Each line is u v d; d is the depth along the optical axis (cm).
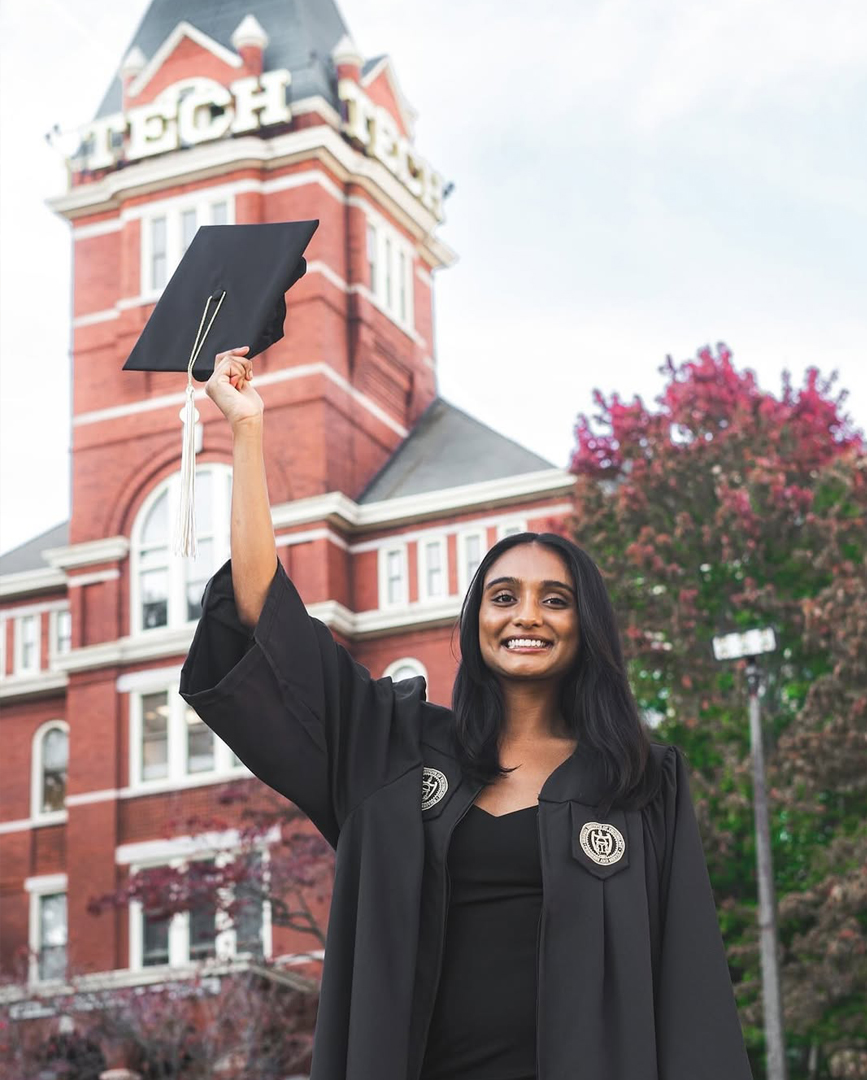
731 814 2502
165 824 3247
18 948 3388
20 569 3775
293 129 3728
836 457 2805
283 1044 2666
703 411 2884
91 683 3491
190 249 331
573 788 305
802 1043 2583
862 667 2497
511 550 334
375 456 3653
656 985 296
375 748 312
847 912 2381
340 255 3697
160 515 3581
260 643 302
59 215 3825
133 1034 2602
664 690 2673
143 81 3816
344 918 300
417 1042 289
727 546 2655
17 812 3497
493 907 298
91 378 3706
